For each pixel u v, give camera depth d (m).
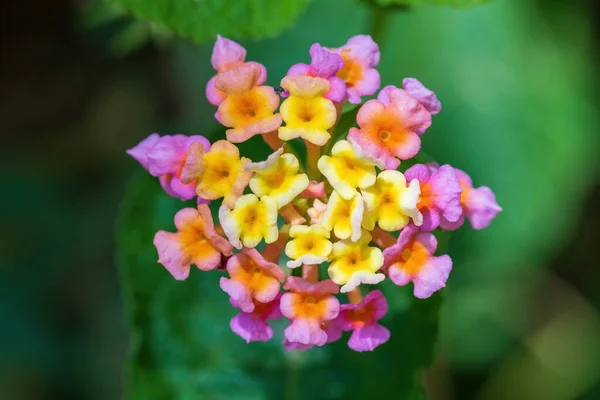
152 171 0.14
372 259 0.14
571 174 0.21
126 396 0.17
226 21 0.17
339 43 0.21
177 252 0.14
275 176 0.14
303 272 0.15
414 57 0.21
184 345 0.17
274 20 0.17
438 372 0.23
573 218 0.23
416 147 0.14
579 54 0.22
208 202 0.14
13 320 0.23
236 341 0.17
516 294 0.23
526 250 0.21
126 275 0.17
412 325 0.17
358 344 0.14
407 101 0.14
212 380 0.17
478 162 0.21
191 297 0.17
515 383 0.23
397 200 0.14
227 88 0.14
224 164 0.14
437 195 0.14
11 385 0.23
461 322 0.23
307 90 0.14
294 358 0.17
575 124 0.21
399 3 0.16
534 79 0.21
